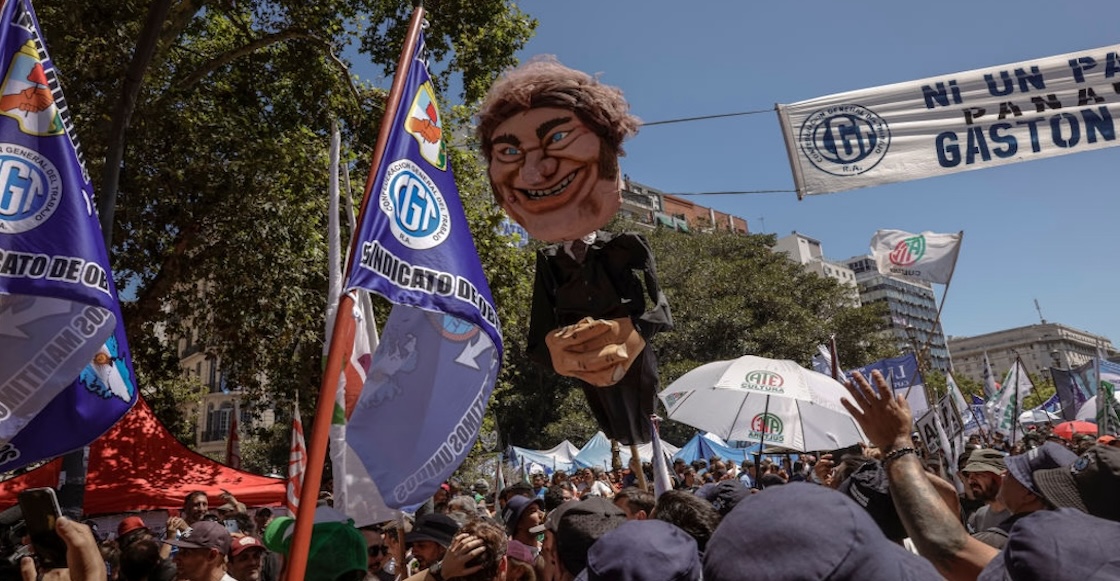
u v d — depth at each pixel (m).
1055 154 5.85
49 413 3.40
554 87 2.99
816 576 1.11
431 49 13.90
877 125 6.10
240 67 14.02
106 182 7.06
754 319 33.06
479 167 14.16
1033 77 6.01
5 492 8.61
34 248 3.01
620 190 3.04
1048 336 140.50
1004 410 12.96
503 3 13.73
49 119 3.18
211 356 14.26
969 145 5.97
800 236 103.44
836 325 33.56
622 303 3.07
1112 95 5.88
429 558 3.97
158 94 12.55
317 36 12.72
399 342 3.72
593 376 3.03
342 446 3.86
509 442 33.31
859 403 2.31
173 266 12.83
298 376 13.24
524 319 16.19
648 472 12.09
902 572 1.19
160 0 7.49
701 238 39.19
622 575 1.71
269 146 12.56
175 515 9.23
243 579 4.30
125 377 3.43
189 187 12.58
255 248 12.36
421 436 3.59
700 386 5.42
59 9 10.59
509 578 3.82
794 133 6.18
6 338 3.14
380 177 2.85
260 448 33.25
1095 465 2.60
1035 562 1.37
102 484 9.09
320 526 2.89
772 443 5.94
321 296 12.87
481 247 13.80
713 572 1.20
